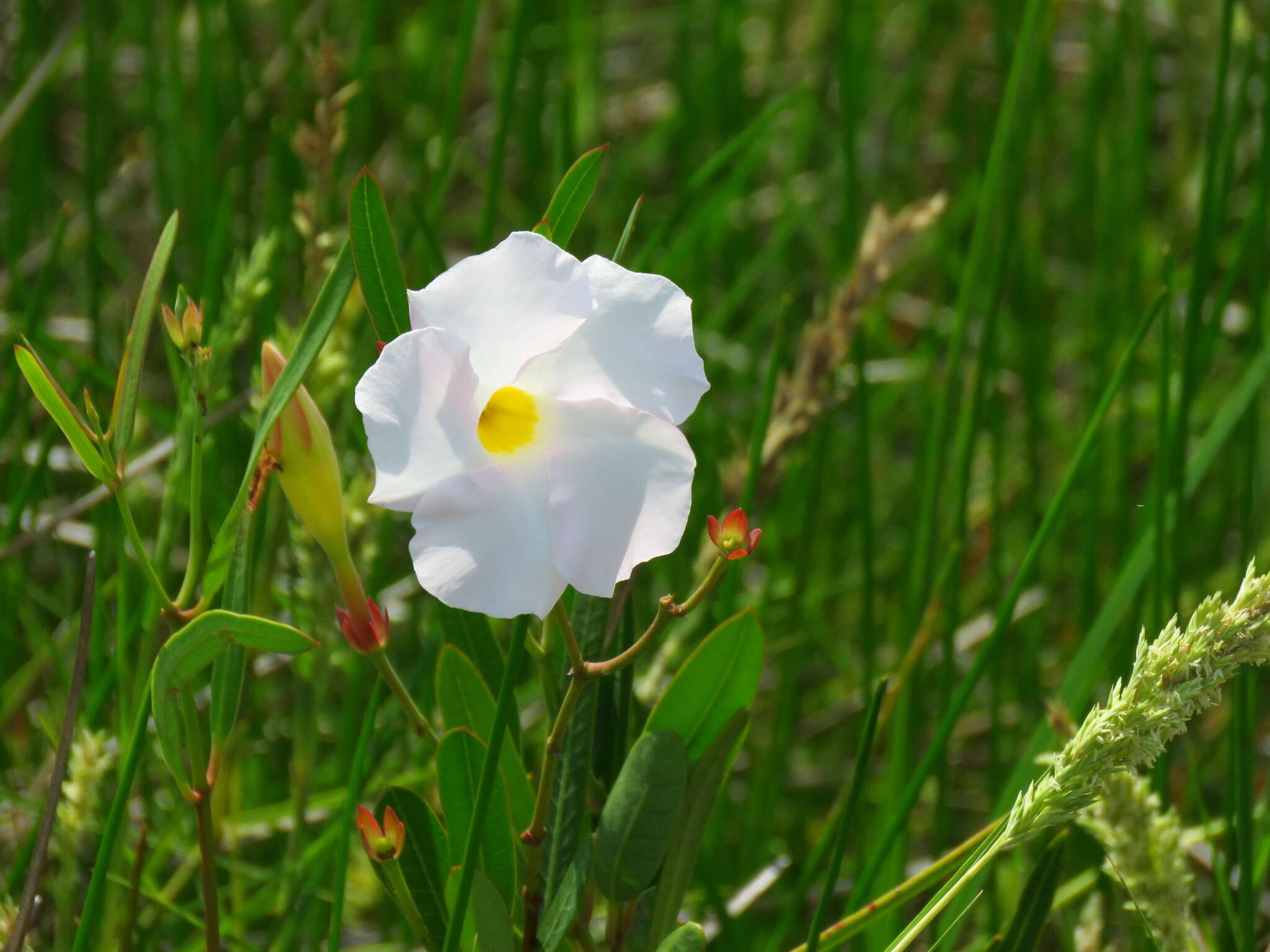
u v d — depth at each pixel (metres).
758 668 0.68
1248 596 0.60
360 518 0.81
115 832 0.67
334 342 0.82
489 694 0.69
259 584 0.87
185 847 0.90
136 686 0.80
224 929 0.84
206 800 0.67
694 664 0.68
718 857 0.97
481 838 0.64
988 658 0.79
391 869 0.64
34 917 0.69
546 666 0.67
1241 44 1.21
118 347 1.16
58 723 0.85
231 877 0.89
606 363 0.61
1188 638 0.60
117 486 0.64
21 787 0.92
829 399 0.87
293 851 0.84
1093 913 0.77
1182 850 0.69
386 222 0.64
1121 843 0.69
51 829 0.67
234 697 0.66
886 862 0.87
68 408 0.63
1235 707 0.77
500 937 0.64
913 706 0.92
